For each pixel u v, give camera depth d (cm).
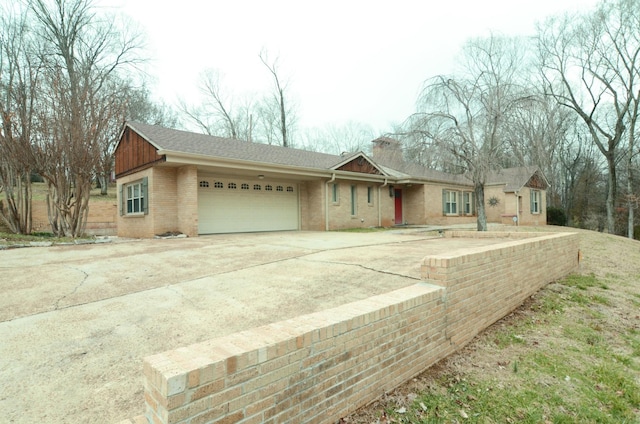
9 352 293
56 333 331
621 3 1959
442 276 371
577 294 612
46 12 1980
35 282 513
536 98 1235
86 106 1140
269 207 1453
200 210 1241
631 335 473
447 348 370
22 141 1036
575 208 2914
